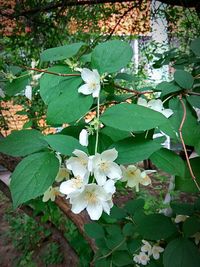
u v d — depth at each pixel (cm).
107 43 21
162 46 107
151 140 17
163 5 102
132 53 20
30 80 25
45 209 47
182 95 22
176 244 23
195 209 26
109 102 22
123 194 83
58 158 18
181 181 21
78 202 17
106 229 34
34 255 92
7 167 36
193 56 42
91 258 52
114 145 17
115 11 99
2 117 81
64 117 18
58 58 22
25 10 90
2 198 133
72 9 95
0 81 26
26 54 92
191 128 20
